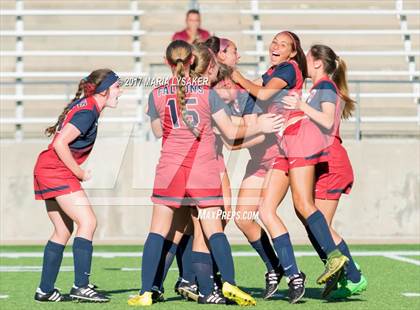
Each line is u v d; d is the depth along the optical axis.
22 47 56.75
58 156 21.78
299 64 22.27
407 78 55.53
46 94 55.25
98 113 21.98
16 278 28.08
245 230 22.47
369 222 42.81
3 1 58.56
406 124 52.78
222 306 21.08
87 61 56.66
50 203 22.30
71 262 33.72
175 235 22.22
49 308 20.84
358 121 43.84
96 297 21.88
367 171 42.81
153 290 22.11
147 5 58.47
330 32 56.31
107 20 58.59
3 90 54.88
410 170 42.81
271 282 22.53
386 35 58.03
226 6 58.25
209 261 21.75
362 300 22.30
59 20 58.44
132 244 40.34
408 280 27.12
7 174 42.41
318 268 30.86
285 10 57.00
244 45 56.03
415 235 42.88
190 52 21.08
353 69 56.66
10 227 42.41
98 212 41.75
